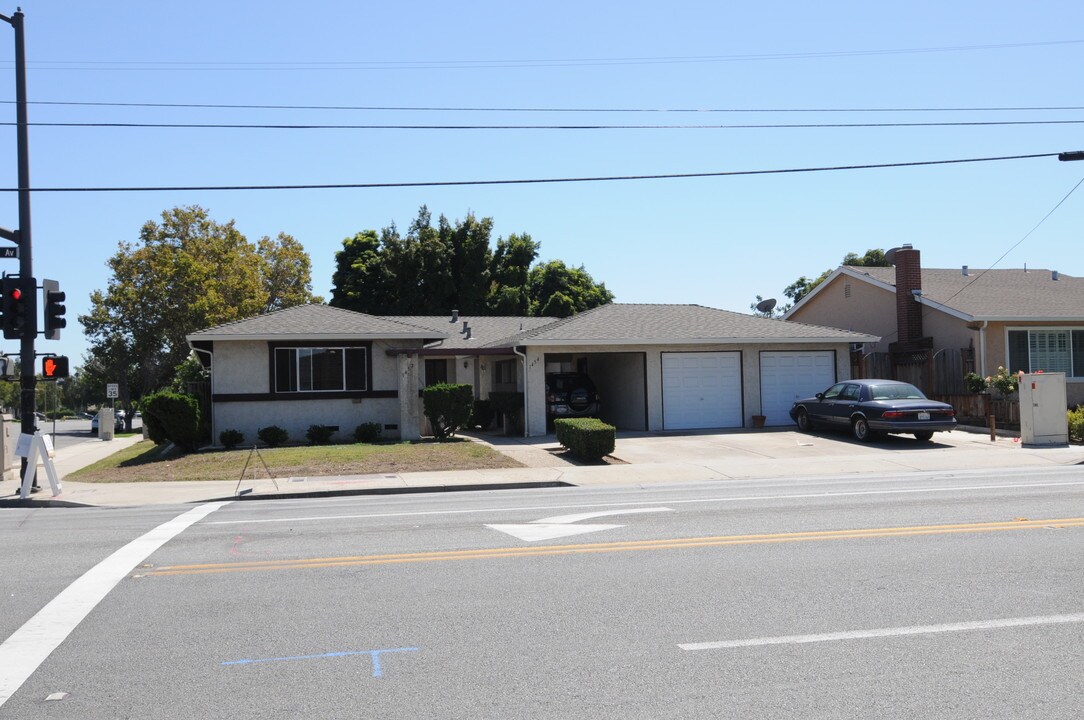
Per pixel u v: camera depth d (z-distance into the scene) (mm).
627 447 22281
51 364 17406
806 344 27719
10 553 9852
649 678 5480
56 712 5082
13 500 15758
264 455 20656
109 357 55688
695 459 20141
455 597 7477
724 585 7750
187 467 19547
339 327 25203
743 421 27094
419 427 26328
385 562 8906
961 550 9062
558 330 26062
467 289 52875
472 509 12836
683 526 10789
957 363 28312
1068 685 5293
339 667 5770
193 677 5625
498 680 5484
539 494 15023
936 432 23875
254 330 24406
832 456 20297
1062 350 28641
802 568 8359
